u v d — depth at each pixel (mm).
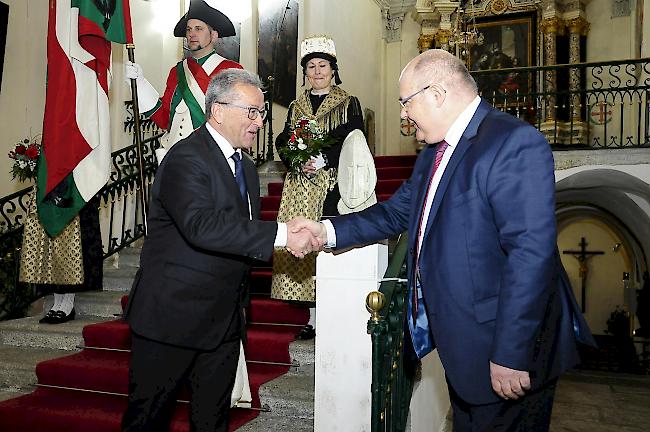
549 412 2088
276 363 4113
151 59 8688
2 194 6941
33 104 7008
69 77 4703
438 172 2176
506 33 13297
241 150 2758
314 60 4051
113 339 4578
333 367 2932
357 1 11898
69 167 4605
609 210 11930
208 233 2266
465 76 2117
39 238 4766
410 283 2314
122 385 3982
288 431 3436
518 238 1846
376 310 2527
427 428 3803
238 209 2498
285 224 2439
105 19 4414
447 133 2125
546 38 12727
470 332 1995
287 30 9891
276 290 3990
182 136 4430
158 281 2430
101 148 4840
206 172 2410
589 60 12680
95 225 5094
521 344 1802
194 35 4574
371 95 12781
